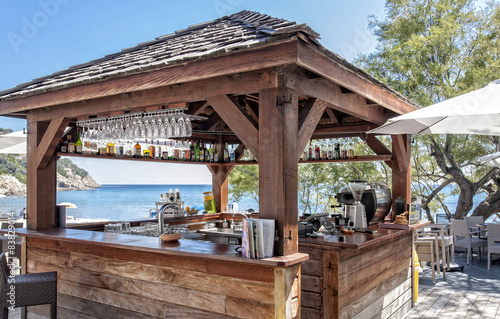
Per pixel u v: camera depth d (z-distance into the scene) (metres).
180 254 3.12
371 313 4.27
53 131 4.35
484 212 10.65
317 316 3.72
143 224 5.21
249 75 2.94
